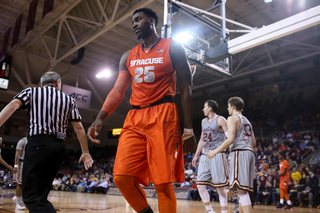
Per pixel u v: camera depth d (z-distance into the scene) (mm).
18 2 14211
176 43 1826
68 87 19203
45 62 18719
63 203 6633
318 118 18016
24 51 17719
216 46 5723
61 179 18875
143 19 1869
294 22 4688
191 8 6008
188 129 1688
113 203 7176
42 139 2172
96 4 14359
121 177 1634
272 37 4918
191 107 1733
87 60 20406
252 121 21797
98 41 18203
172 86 1823
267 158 12945
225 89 24188
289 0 12398
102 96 22625
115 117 22750
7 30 15625
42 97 2285
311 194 8445
